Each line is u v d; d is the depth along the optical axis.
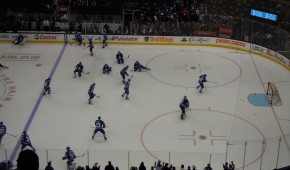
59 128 23.78
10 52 34.72
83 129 23.70
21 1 38.88
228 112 25.75
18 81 29.58
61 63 32.78
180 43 36.53
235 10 36.38
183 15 37.72
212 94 28.05
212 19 35.56
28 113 25.34
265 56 34.00
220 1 37.09
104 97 27.45
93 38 36.62
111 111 25.70
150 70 31.69
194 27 36.09
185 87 29.03
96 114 25.36
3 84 29.08
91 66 32.28
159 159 20.86
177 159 20.81
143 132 23.47
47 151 19.73
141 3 38.94
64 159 19.55
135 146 22.11
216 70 31.84
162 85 29.28
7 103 26.48
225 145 22.28
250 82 29.84
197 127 24.00
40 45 36.34
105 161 20.66
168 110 25.89
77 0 38.72
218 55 34.72
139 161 20.69
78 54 34.59
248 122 24.64
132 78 30.28
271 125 24.34
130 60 33.53
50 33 36.41
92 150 21.48
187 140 22.72
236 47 35.53
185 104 24.31
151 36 36.41
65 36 36.50
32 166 4.52
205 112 25.69
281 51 32.31
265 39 33.72
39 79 29.97
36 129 23.64
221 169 20.12
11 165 19.30
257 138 22.97
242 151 21.70
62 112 25.53
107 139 22.72
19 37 35.94
